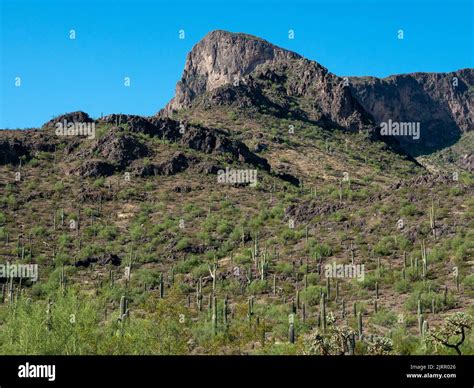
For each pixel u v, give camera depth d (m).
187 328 58.66
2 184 150.75
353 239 114.06
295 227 125.50
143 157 169.12
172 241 124.12
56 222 134.12
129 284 101.44
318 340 52.59
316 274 98.88
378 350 52.53
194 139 182.12
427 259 98.19
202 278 102.50
